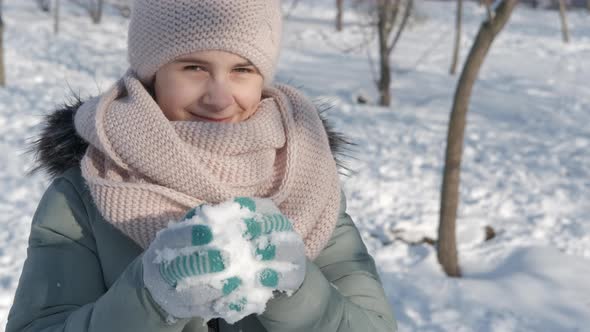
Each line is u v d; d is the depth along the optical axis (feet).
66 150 4.03
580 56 54.44
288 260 2.67
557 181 22.71
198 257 2.50
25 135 24.09
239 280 2.53
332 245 4.01
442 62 50.78
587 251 17.12
